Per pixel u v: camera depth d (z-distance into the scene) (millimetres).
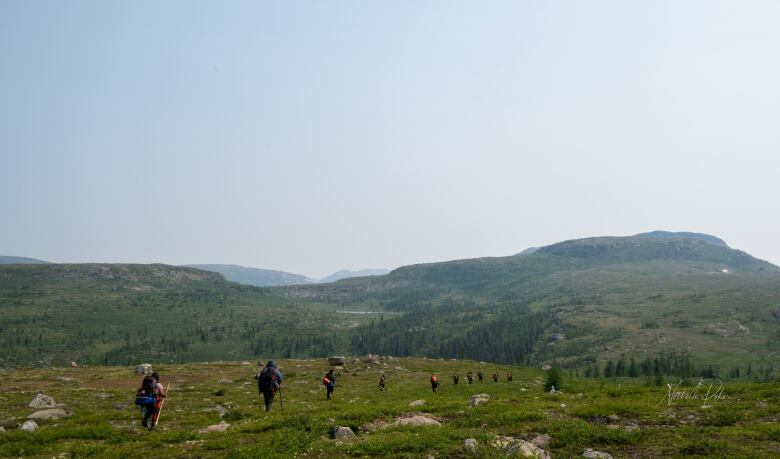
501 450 16188
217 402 38000
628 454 16547
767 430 18109
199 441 19234
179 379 59031
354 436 19219
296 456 16219
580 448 17469
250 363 88938
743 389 29219
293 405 34750
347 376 72875
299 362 94500
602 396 30078
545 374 93312
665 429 19359
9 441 19812
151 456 16938
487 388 62188
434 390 56625
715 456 15539
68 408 31656
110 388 45969
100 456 16922
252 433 20109
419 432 19234
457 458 15852
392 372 81812
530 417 21797
